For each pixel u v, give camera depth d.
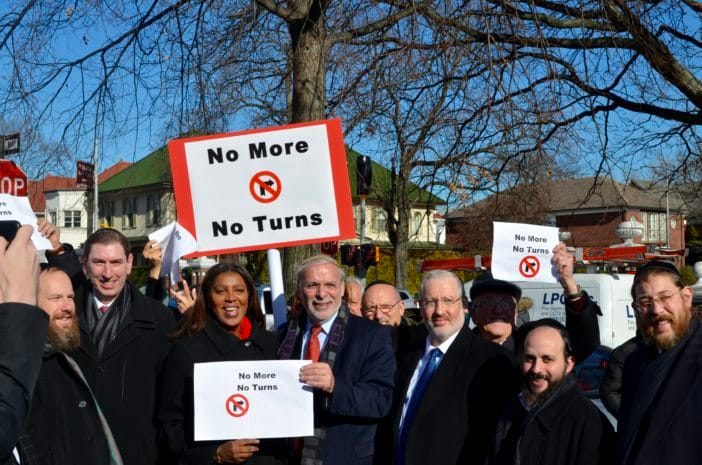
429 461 4.07
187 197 5.04
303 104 9.32
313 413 4.14
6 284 1.98
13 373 1.91
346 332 4.43
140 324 4.68
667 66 10.95
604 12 9.86
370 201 28.45
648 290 3.56
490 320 5.08
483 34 8.99
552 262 4.85
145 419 4.52
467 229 28.61
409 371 4.41
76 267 5.15
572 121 9.95
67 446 3.94
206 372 4.05
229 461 4.07
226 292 4.48
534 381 3.78
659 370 3.48
